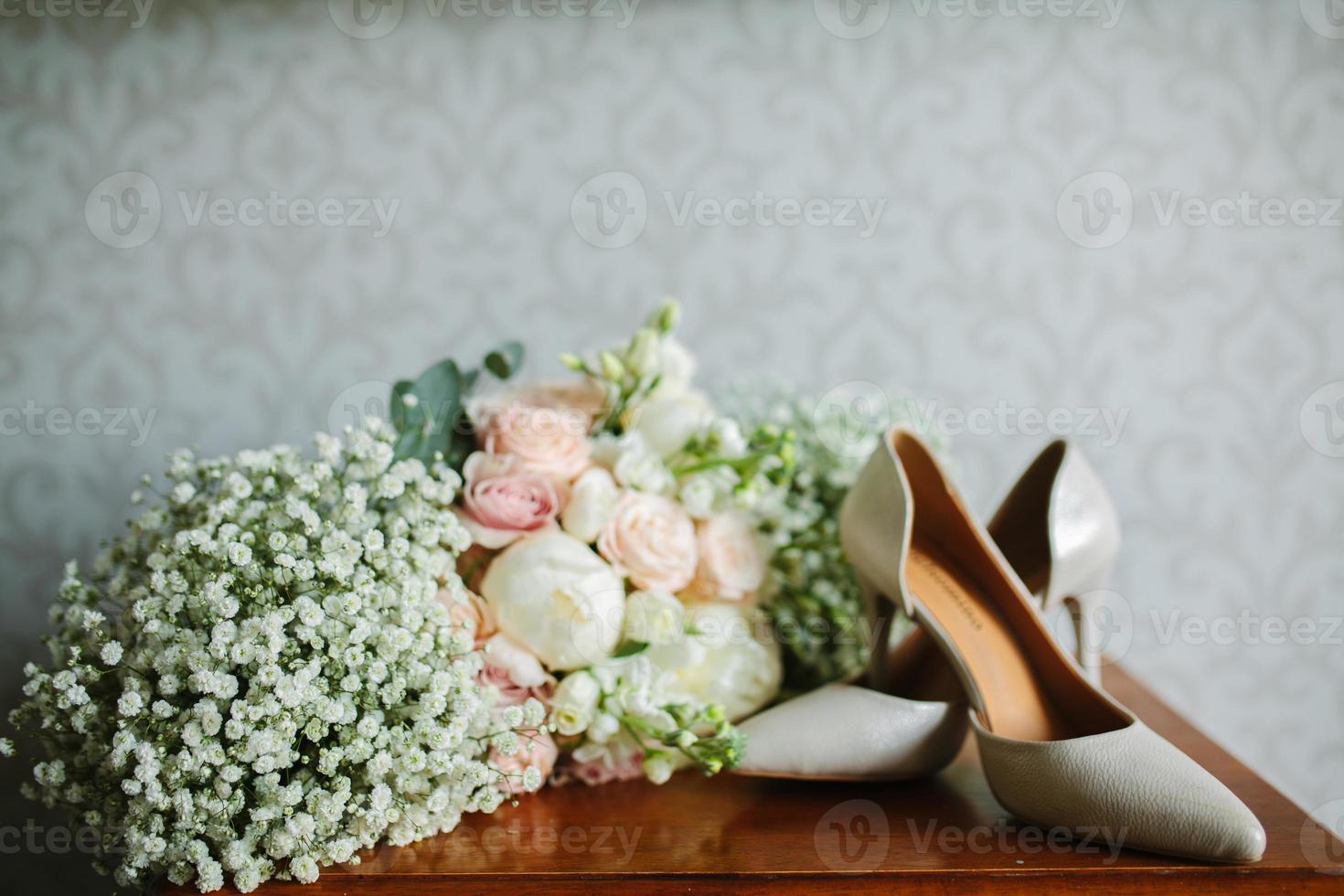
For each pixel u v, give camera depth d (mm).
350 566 683
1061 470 863
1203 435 1160
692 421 849
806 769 747
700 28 1090
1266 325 1148
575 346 1120
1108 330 1143
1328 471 1168
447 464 842
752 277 1121
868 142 1110
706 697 814
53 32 1051
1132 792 634
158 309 1087
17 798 1091
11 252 1075
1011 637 831
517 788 730
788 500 955
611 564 797
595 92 1092
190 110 1066
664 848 673
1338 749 1197
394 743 660
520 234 1104
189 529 736
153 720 634
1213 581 1178
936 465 831
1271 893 622
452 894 632
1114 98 1114
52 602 1105
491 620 754
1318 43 1113
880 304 1131
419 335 1107
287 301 1095
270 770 625
